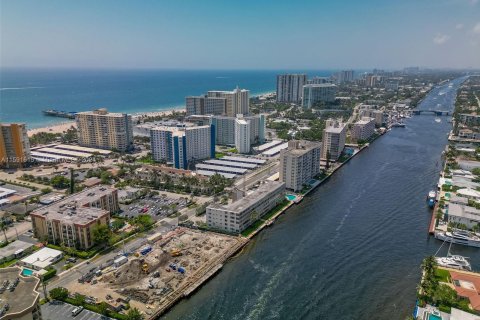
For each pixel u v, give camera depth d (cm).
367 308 19250
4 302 13888
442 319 17700
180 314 18550
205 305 19300
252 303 19562
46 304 18700
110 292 19638
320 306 19400
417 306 18725
